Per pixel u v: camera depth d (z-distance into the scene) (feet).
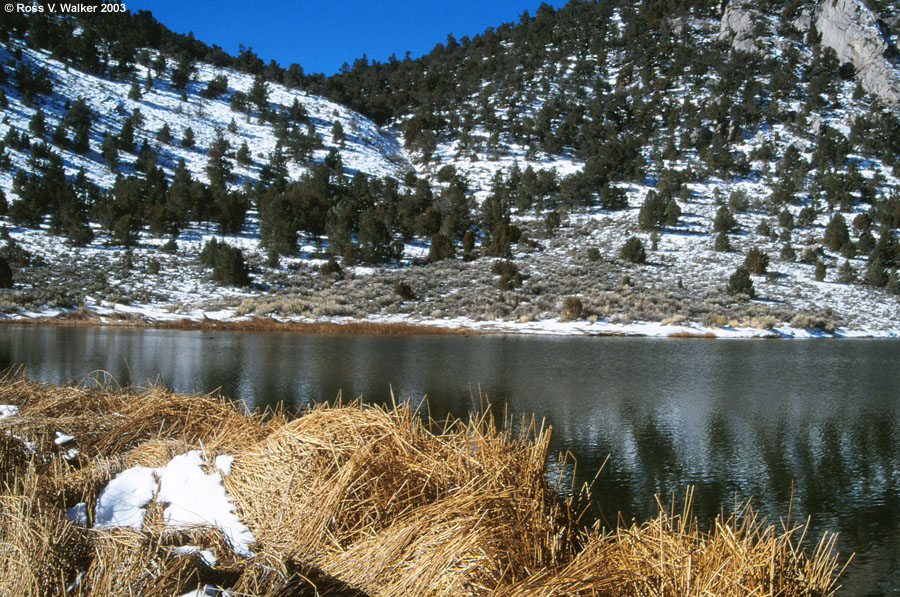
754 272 140.26
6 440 13.82
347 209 161.68
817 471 24.00
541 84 354.54
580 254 150.82
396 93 390.63
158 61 312.09
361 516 10.61
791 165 234.38
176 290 112.06
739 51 357.00
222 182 181.68
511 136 294.66
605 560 10.03
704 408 36.35
